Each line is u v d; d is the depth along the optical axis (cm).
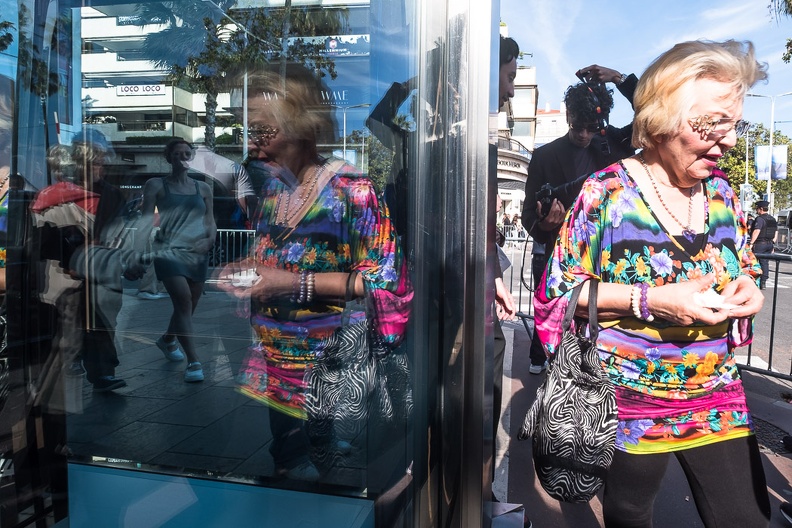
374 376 139
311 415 141
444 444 136
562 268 161
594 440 150
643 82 153
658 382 154
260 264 141
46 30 99
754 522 151
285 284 139
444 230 133
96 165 115
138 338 127
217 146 136
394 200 135
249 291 139
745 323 159
